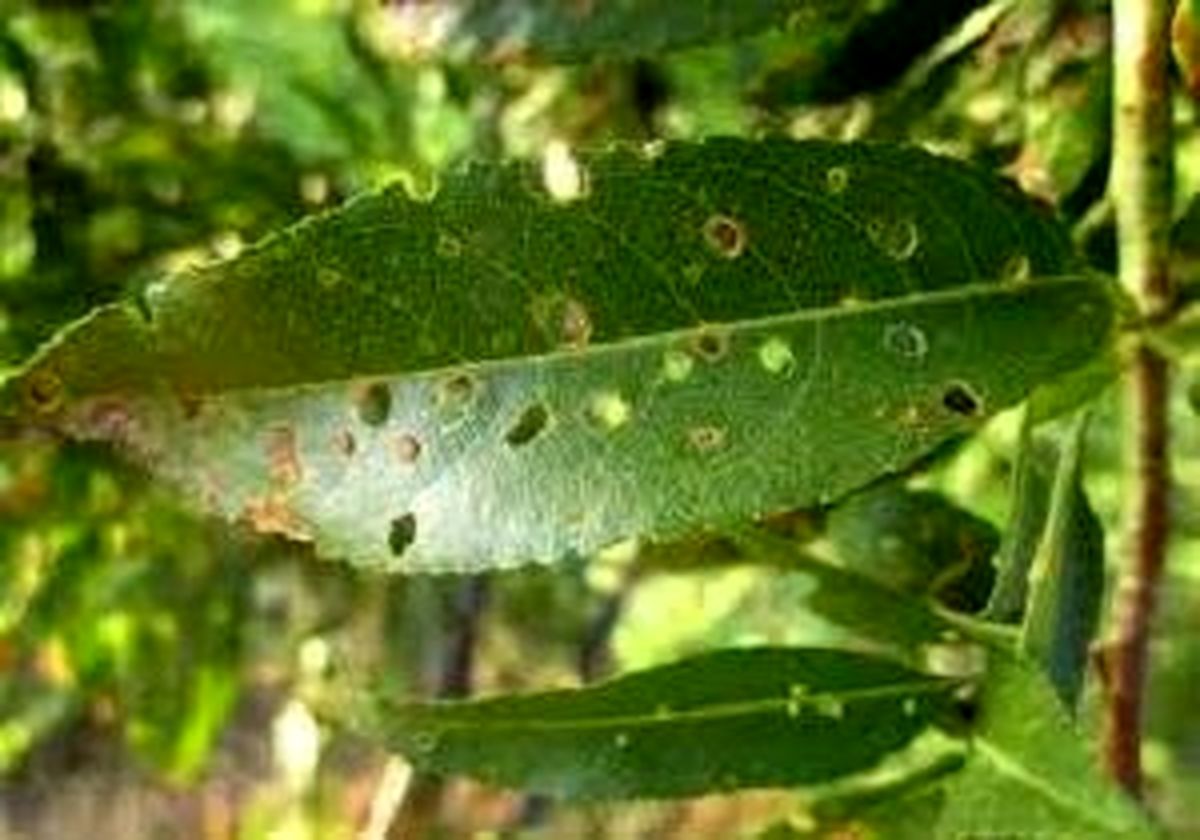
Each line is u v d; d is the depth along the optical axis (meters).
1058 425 0.18
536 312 0.15
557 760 0.16
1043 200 0.16
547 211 0.15
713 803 0.50
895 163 0.15
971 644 0.16
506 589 0.54
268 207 0.41
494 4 0.16
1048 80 0.20
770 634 0.39
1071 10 0.20
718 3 0.16
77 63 0.41
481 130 0.37
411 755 0.16
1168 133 0.15
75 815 0.87
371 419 0.15
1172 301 0.15
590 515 0.15
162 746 0.48
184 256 0.40
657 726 0.16
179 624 0.47
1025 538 0.16
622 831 0.57
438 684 0.51
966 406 0.15
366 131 0.41
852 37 0.22
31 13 0.41
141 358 0.14
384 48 0.17
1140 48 0.15
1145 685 0.15
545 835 0.56
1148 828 0.13
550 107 0.32
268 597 0.48
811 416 0.15
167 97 0.42
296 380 0.15
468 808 0.53
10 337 0.39
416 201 0.15
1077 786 0.13
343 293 0.15
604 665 0.60
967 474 0.25
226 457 0.15
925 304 0.15
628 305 0.15
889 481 0.18
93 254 0.40
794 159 0.15
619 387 0.15
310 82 0.41
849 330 0.15
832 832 0.15
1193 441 0.28
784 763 0.15
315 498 0.15
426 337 0.15
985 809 0.13
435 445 0.15
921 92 0.22
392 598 0.50
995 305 0.15
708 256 0.15
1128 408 0.15
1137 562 0.15
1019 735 0.13
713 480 0.15
